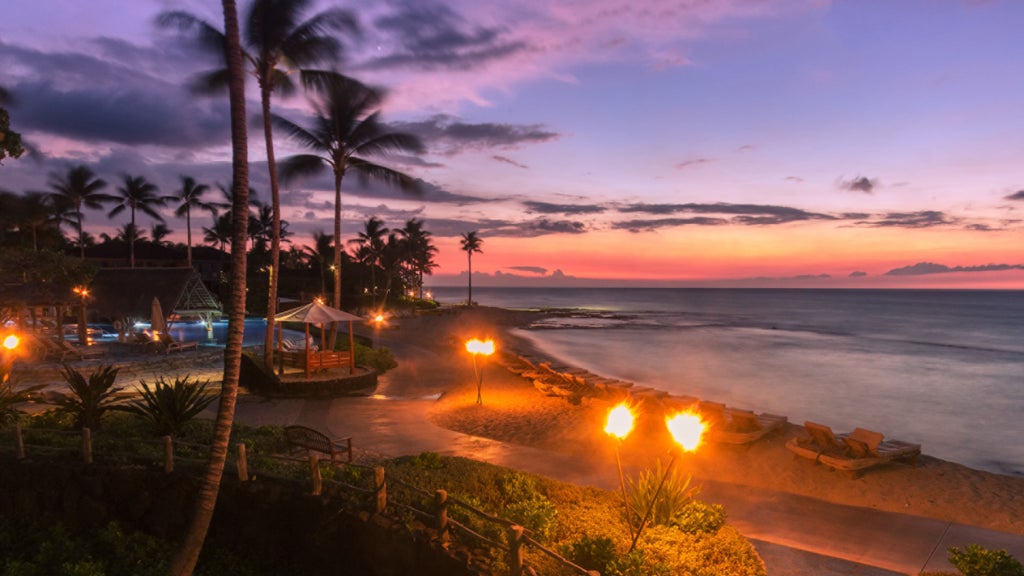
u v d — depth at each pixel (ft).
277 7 63.00
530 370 84.02
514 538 21.52
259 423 53.31
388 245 312.09
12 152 45.55
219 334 131.23
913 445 42.42
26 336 79.46
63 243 223.10
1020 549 28.09
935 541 28.94
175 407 41.75
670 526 28.32
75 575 28.89
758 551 27.43
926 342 192.13
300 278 279.90
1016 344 185.78
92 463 34.42
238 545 30.71
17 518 34.17
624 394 60.59
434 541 25.00
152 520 32.27
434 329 203.51
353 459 39.42
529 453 43.98
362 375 72.90
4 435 39.50
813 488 37.22
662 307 535.19
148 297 126.52
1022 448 59.88
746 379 107.04
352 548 27.63
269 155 71.82
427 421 55.01
